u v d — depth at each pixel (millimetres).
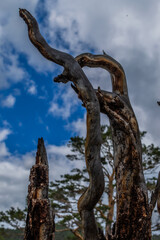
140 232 3631
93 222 3629
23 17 4188
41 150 3869
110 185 17141
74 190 16953
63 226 15805
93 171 3605
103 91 4113
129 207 3697
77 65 4000
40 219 3459
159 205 4090
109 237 3688
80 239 15641
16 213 16219
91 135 3711
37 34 4117
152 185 15695
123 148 3916
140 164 3879
